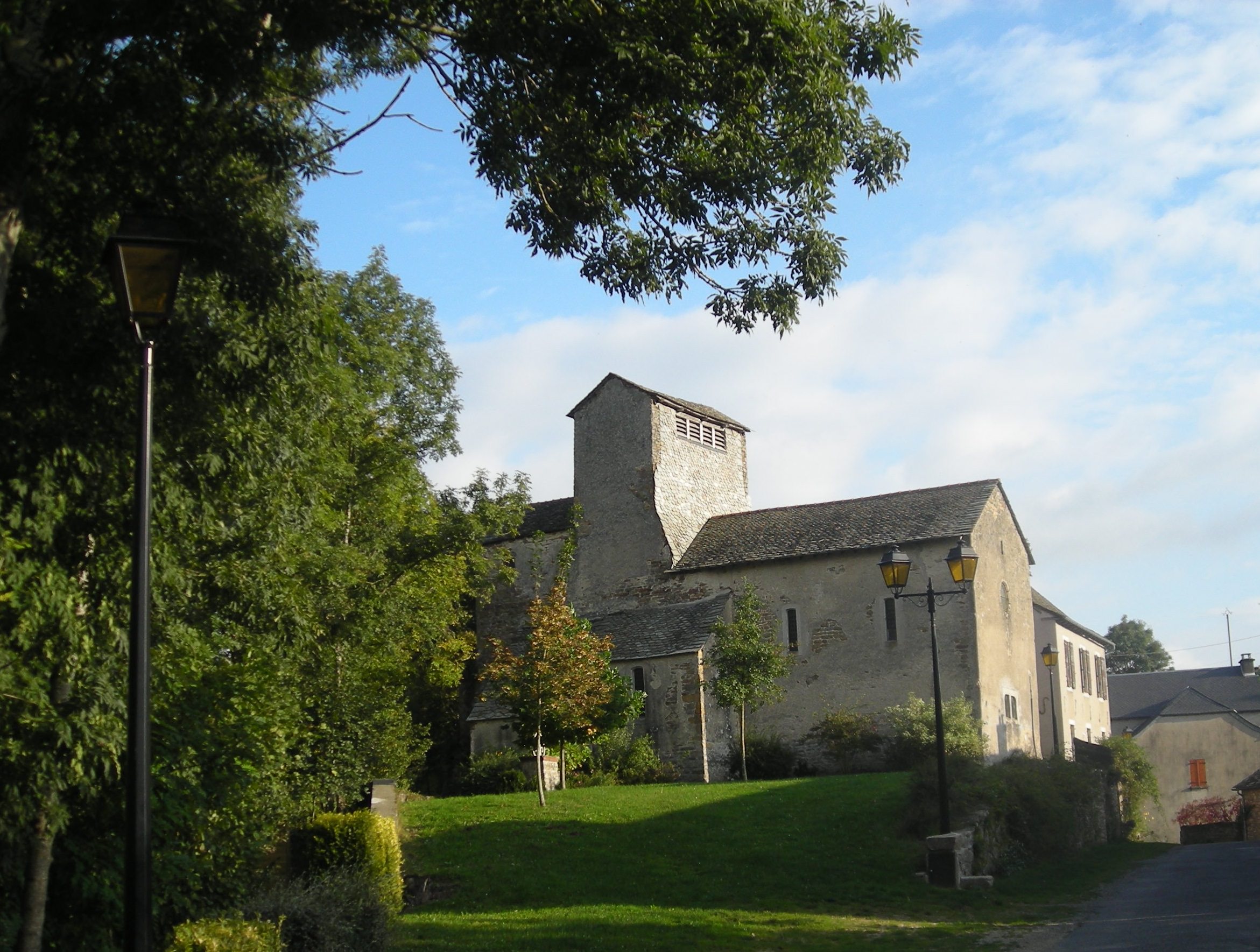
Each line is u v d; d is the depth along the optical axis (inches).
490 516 1192.2
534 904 666.2
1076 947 514.3
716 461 1653.5
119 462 425.7
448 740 1464.1
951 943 546.3
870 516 1450.5
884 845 790.5
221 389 447.2
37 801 372.5
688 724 1320.1
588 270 546.0
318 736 833.5
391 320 1125.1
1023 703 1464.1
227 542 523.2
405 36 466.0
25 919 379.2
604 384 1593.3
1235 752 2110.0
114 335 421.7
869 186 530.9
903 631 1352.1
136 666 294.5
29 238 434.3
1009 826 869.8
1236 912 591.2
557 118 482.0
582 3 433.7
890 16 502.3
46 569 374.9
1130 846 1136.8
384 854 653.3
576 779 1212.5
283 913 449.1
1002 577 1459.2
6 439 401.7
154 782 425.4
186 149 432.1
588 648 1035.9
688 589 1478.8
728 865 746.8
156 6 400.5
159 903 424.2
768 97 481.1
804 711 1382.9
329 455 832.9
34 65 384.8
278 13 429.4
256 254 442.9
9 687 353.7
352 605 926.4
